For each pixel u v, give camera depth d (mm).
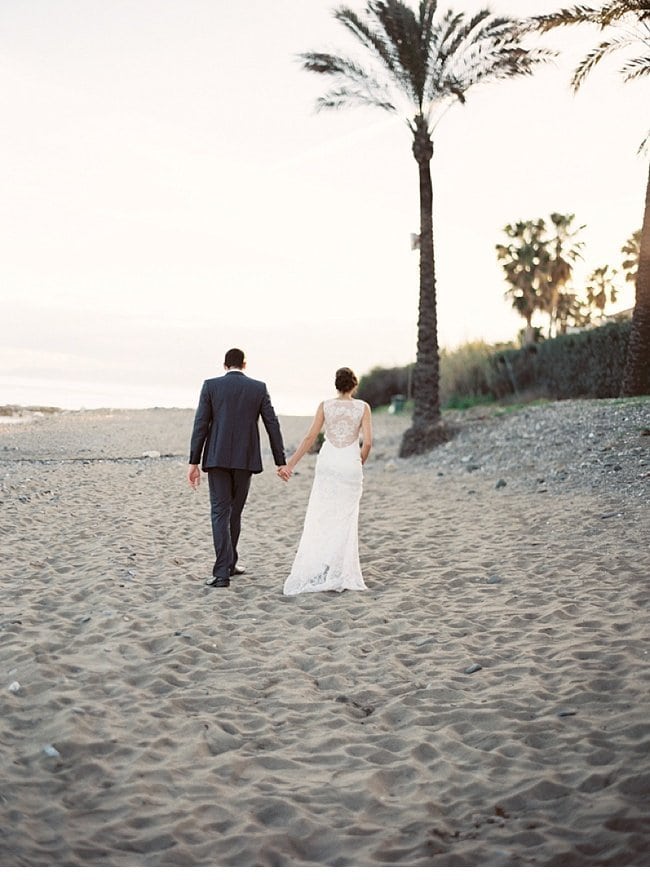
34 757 4270
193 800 3939
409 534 10039
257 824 3734
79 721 4641
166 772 4164
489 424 19250
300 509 12203
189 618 6699
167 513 11320
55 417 29391
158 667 5574
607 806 3775
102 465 16391
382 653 5969
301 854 3564
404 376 36875
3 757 4258
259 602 7223
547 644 5930
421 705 5016
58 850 3482
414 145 20469
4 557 8336
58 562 8344
